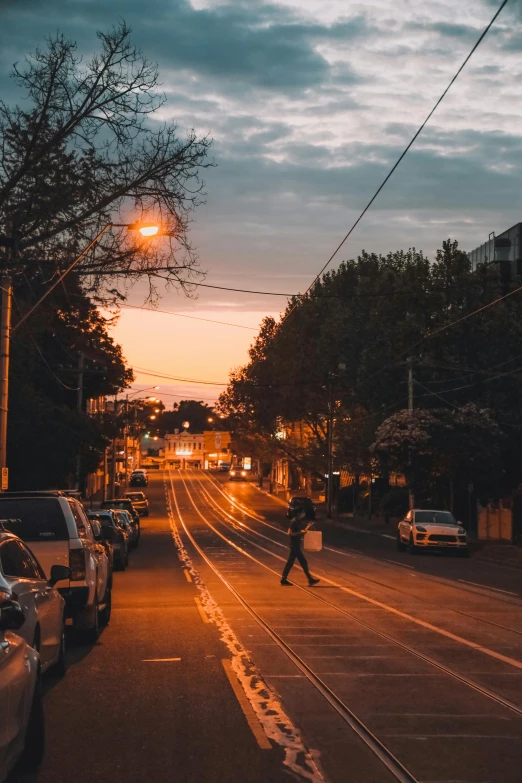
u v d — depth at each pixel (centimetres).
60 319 3300
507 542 4162
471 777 673
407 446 4644
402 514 6300
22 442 3594
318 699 942
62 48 1806
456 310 5175
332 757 727
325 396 6975
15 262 1895
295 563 3148
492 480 4912
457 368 5000
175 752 742
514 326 5109
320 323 6962
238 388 7688
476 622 1561
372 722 845
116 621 1588
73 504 1373
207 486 12269
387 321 5594
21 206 1847
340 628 1485
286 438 8275
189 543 4547
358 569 2870
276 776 674
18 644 659
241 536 5238
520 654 1227
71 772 689
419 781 663
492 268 5278
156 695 966
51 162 1834
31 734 695
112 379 5306
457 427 4731
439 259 5369
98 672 1106
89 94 1814
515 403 5181
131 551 3909
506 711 892
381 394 5572
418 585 2302
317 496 9944
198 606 1817
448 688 1002
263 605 1833
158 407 11612
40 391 3934
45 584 993
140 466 19312
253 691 982
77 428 3878
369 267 6975
